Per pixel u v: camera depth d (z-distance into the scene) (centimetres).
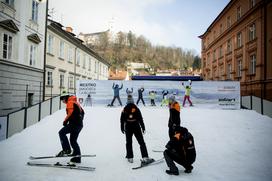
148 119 1313
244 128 1138
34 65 2067
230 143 862
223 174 536
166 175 520
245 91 2408
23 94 1864
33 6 2055
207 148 785
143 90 1833
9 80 1686
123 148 768
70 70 3050
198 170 560
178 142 530
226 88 1792
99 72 4503
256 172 556
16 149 766
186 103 1812
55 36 2586
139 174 526
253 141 898
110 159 644
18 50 1806
